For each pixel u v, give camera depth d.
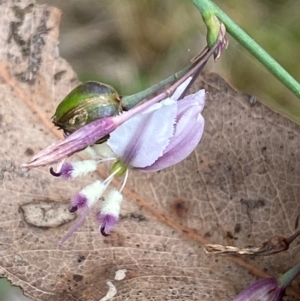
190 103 0.12
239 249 0.12
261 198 0.13
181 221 0.13
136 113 0.12
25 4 0.14
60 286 0.13
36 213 0.13
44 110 0.13
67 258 0.13
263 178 0.14
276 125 0.14
